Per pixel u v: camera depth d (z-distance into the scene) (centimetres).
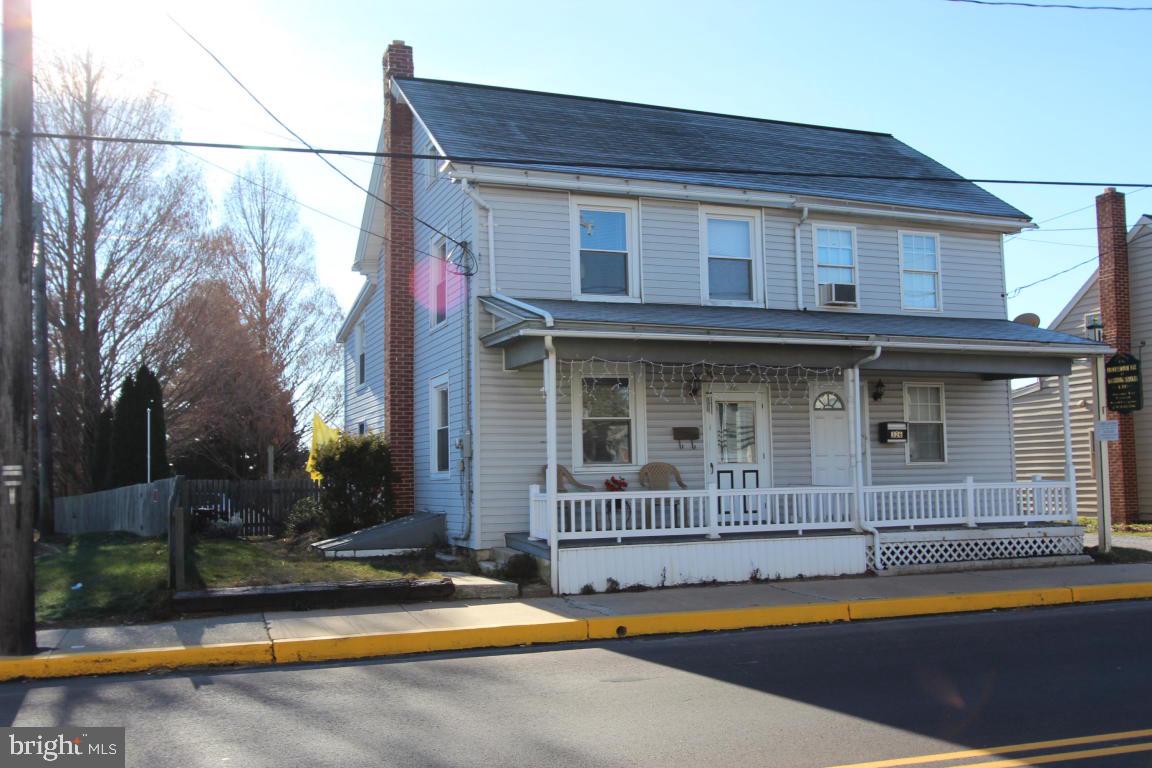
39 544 1731
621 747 609
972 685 775
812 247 1711
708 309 1558
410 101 1688
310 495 2017
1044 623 1104
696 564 1323
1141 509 2189
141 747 618
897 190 1833
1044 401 2430
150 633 970
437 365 1647
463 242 1498
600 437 1514
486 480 1436
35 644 891
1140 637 999
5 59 900
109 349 2770
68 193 2645
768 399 1628
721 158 1758
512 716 693
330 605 1138
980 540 1502
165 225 2847
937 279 1809
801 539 1389
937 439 1770
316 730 659
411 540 1536
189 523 1427
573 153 1595
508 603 1173
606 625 1045
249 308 3853
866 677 812
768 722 666
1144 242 2208
